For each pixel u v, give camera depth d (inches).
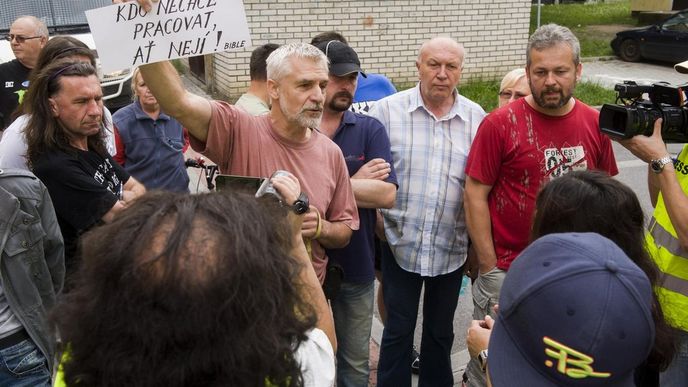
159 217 39.7
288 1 375.2
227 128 91.6
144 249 38.2
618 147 320.2
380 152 116.1
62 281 97.0
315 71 90.7
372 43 402.3
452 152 121.4
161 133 153.5
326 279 106.5
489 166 111.0
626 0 1012.5
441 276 125.3
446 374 130.9
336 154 100.7
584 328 48.3
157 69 83.0
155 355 37.3
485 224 113.1
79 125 100.0
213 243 38.2
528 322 51.0
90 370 38.6
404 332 126.0
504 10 425.4
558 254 52.4
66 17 315.3
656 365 69.7
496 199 113.1
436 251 122.1
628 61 567.8
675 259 93.3
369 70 407.8
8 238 87.0
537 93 106.6
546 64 104.6
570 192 70.6
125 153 151.9
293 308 43.0
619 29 719.7
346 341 119.6
